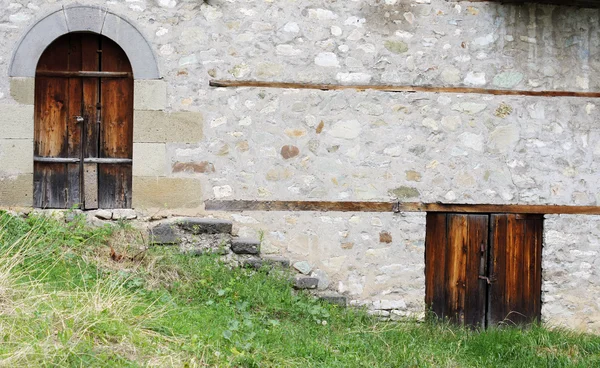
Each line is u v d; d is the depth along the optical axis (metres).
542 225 8.13
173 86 7.65
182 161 7.66
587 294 8.12
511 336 7.25
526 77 8.04
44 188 7.65
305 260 7.73
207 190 7.70
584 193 8.12
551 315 8.07
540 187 8.05
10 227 7.07
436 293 8.00
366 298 7.79
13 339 5.15
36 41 7.47
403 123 7.88
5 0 7.44
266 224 7.72
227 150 7.71
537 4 8.05
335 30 7.82
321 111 7.79
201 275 7.07
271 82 7.74
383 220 7.85
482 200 7.97
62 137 7.69
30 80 7.46
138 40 7.60
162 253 7.26
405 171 7.88
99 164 7.75
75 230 7.23
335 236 7.78
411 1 7.90
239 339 6.00
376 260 7.82
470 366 6.57
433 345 6.94
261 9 7.74
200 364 5.42
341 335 6.77
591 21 8.16
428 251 8.01
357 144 7.82
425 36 7.91
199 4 7.68
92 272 6.71
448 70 7.93
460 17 7.95
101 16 7.54
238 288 7.05
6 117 7.43
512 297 8.10
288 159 7.76
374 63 7.85
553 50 8.09
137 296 6.39
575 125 8.12
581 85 8.12
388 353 6.49
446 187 7.91
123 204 7.76
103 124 7.75
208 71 7.69
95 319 5.48
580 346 7.20
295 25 7.77
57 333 5.29
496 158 7.99
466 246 8.05
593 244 8.12
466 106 7.95
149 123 7.62
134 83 7.61
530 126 8.04
